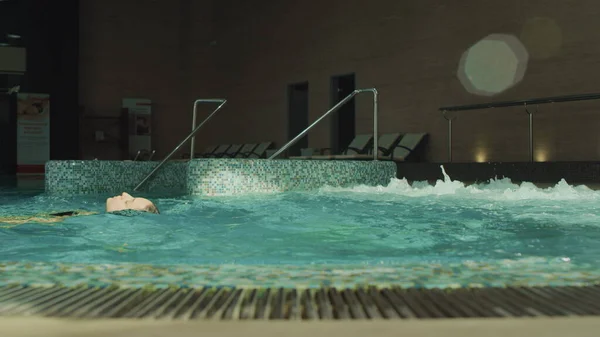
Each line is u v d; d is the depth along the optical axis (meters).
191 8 15.96
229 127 15.38
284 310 1.11
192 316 1.08
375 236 2.65
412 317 1.06
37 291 1.27
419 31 11.10
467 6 10.32
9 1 14.52
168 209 3.86
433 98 10.87
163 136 16.20
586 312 1.08
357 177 5.80
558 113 9.05
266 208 3.87
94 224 3.03
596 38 8.65
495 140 9.88
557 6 9.09
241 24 14.91
